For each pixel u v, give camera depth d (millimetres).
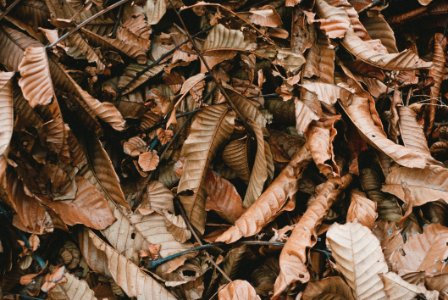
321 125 796
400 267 767
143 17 834
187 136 833
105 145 822
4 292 761
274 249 789
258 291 792
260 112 826
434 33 963
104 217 778
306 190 828
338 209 829
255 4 859
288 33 846
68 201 779
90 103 759
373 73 856
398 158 774
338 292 745
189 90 810
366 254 728
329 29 830
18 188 750
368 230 737
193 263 785
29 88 722
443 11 929
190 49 832
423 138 846
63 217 765
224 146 829
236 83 847
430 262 762
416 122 853
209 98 834
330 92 805
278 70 841
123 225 783
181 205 811
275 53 827
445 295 724
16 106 747
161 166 832
